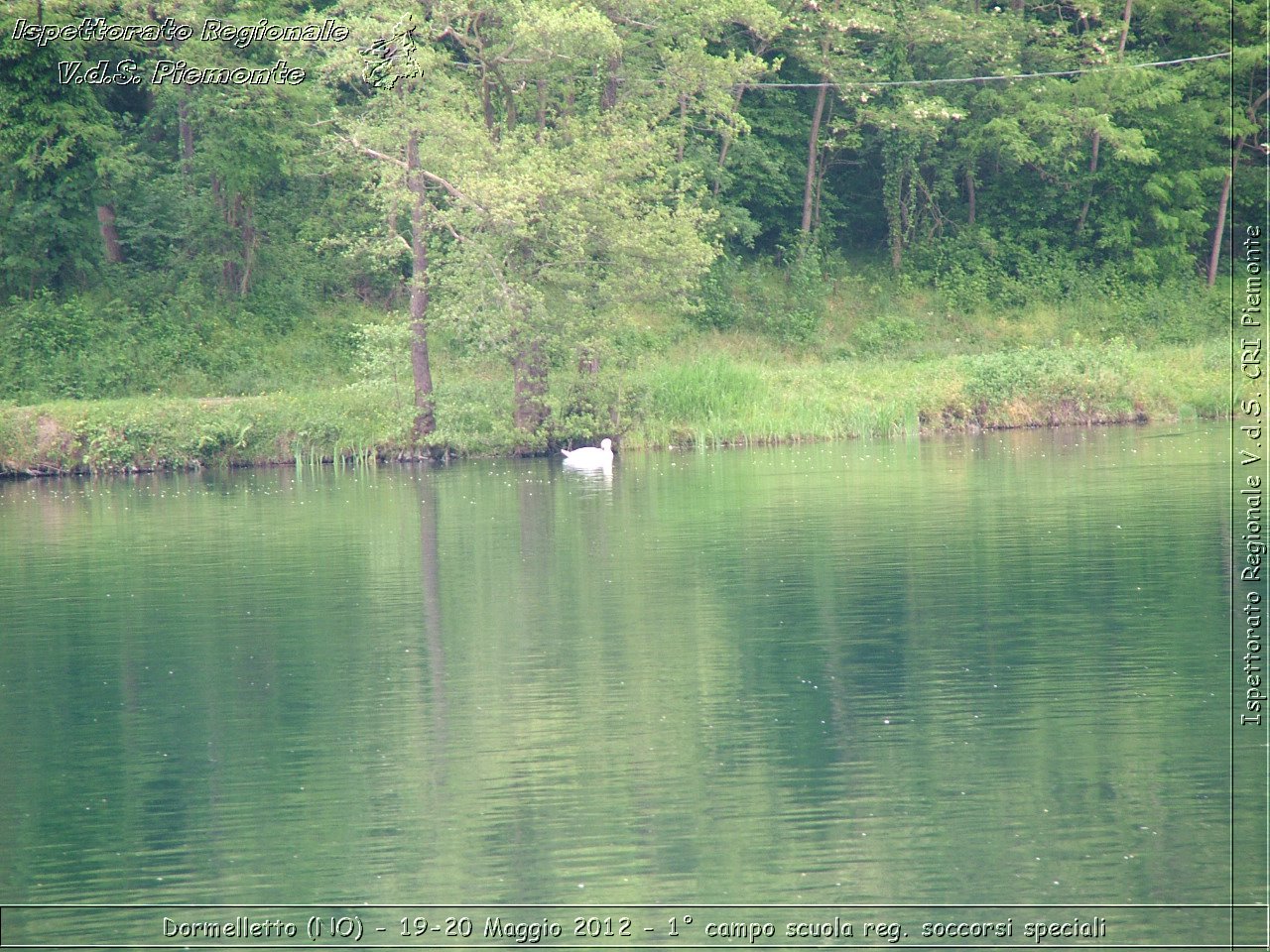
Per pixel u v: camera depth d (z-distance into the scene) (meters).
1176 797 23.08
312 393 78.06
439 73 70.50
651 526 48.88
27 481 67.69
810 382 84.12
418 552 44.97
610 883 20.66
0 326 82.12
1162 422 79.75
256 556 45.06
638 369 79.69
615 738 26.27
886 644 32.16
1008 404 79.75
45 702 29.33
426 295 72.50
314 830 22.52
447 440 72.25
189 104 87.06
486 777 24.48
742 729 26.61
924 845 21.56
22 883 21.03
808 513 50.59
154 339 84.75
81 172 84.69
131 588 40.47
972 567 40.00
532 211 68.12
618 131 72.75
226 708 28.66
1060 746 25.39
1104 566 39.66
